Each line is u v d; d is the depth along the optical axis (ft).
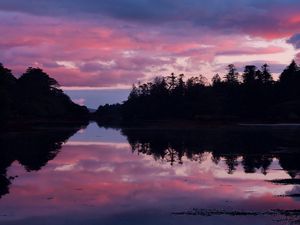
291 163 137.08
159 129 384.88
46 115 491.31
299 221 64.34
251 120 506.89
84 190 91.25
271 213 69.41
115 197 83.92
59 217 68.28
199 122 480.23
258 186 96.12
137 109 647.15
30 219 67.05
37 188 93.35
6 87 325.42
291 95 560.20
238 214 69.10
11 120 332.80
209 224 63.57
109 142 233.76
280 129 353.51
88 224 64.23
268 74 610.24
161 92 615.57
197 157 157.07
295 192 88.33
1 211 72.08
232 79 647.97
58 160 145.79
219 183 100.63
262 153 167.02
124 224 64.18
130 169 125.90
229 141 229.66
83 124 538.88
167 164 138.00
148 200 81.10
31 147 190.90
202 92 554.46
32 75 499.92
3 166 128.06
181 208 74.08
